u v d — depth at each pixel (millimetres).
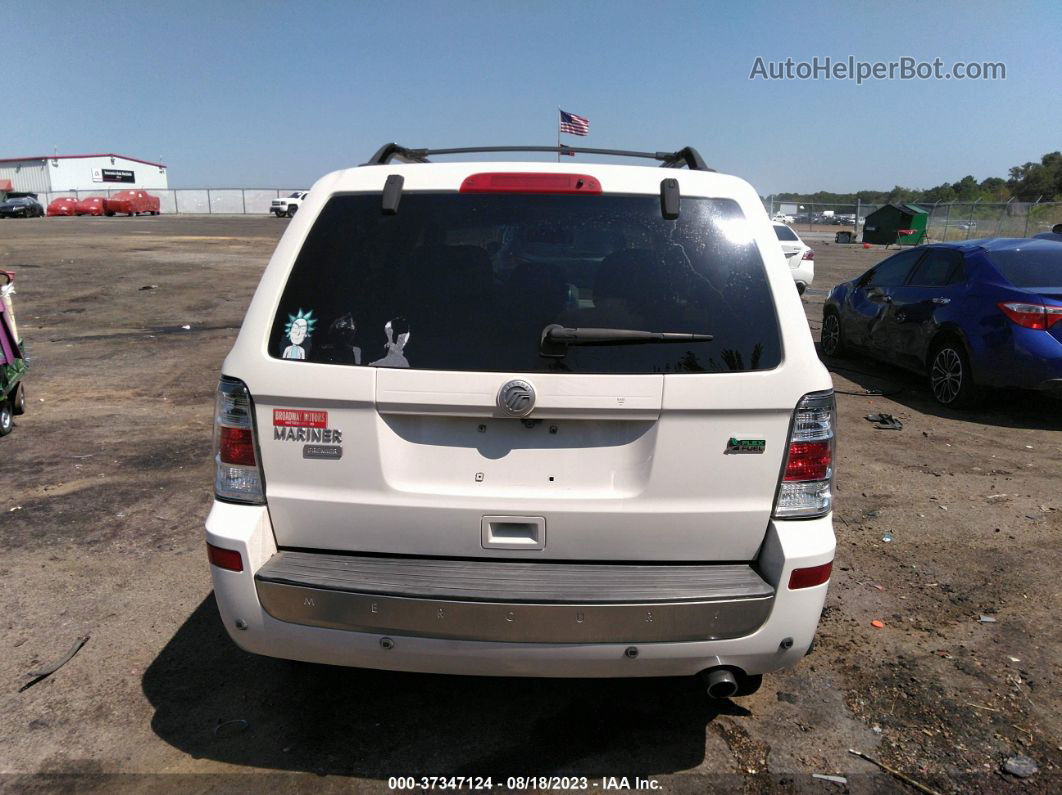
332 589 2484
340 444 2564
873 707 3154
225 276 18422
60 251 23469
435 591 2453
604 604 2438
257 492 2617
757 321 2600
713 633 2510
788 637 2570
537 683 3332
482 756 2865
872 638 3650
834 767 2818
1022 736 2984
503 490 2582
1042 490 5578
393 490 2574
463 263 2650
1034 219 40094
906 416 7605
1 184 75250
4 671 3332
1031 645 3602
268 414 2582
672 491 2564
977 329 7465
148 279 17562
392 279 2635
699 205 2723
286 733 2979
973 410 7816
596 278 2635
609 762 2840
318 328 2596
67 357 9852
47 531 4730
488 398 2494
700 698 3217
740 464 2564
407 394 2512
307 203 2760
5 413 6613
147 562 4344
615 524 2578
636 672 2557
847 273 23531
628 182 2734
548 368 2516
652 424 2551
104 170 78688
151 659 3447
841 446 6590
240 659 3467
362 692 3250
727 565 2643
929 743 2941
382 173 2766
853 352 10297
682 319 2594
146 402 7766
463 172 2742
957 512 5164
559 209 2691
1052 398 7988
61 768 2762
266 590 2537
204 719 3051
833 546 2594
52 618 3758
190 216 58781
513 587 2482
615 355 2529
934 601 4000
